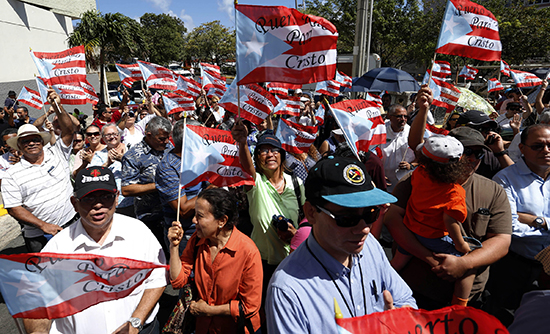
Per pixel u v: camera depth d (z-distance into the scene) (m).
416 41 28.06
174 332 2.38
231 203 2.32
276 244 2.97
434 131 4.27
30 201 3.59
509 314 2.65
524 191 2.84
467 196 2.30
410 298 1.73
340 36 30.23
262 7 2.33
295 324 1.33
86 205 1.95
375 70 9.08
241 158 2.84
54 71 4.30
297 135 4.15
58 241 2.05
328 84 6.78
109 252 2.09
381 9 28.89
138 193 3.68
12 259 1.59
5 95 13.31
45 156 3.70
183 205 3.23
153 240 2.28
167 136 3.75
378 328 1.31
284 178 3.15
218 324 2.38
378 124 3.33
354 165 1.40
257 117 3.83
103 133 4.27
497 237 2.26
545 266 1.80
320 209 1.39
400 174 4.42
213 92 8.09
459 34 3.08
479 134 2.43
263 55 2.38
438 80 5.39
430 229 2.23
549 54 24.06
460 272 2.13
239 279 2.32
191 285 2.47
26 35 14.85
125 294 1.85
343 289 1.43
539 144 2.65
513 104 5.36
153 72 7.41
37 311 1.67
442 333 1.33
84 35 18.28
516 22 22.34
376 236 2.52
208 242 2.41
